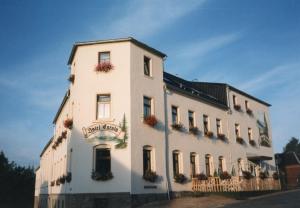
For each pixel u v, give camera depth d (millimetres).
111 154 20938
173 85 26922
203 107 29953
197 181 25578
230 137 33156
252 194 24438
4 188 60375
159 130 23797
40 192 47156
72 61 25172
